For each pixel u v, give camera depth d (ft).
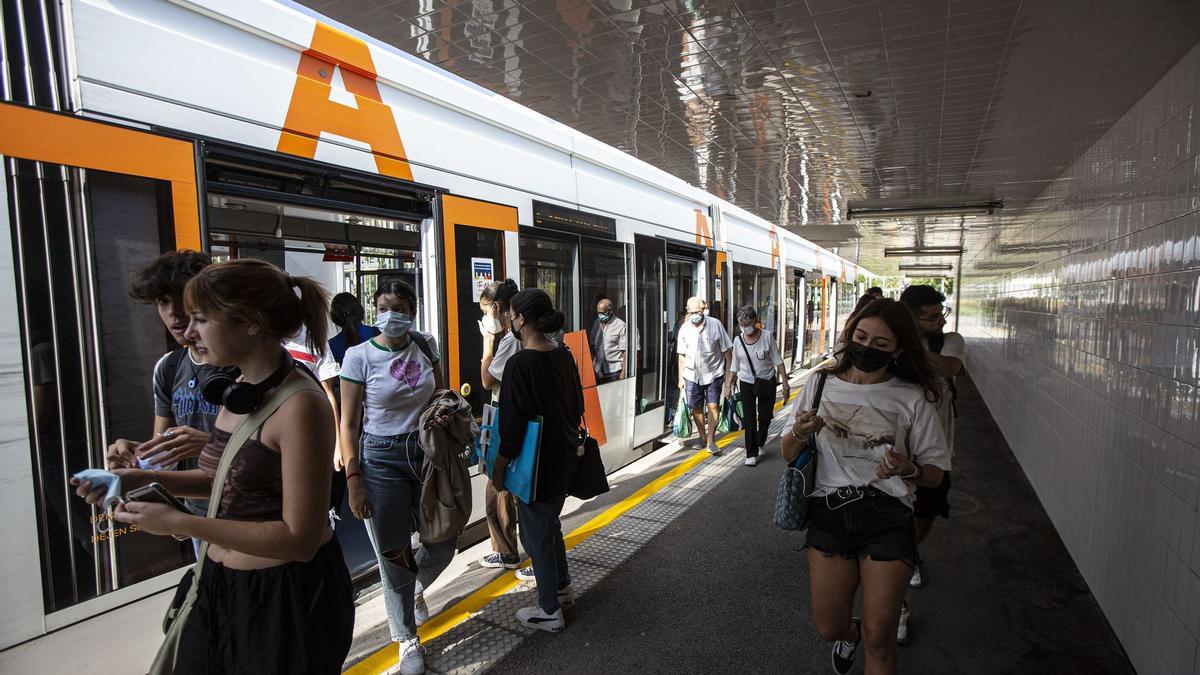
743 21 11.01
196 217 8.90
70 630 7.65
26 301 7.23
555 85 14.48
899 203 31.45
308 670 5.46
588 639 10.89
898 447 8.07
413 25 11.17
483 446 11.28
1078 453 14.49
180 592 6.01
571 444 10.82
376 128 12.01
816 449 8.46
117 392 7.97
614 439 20.67
